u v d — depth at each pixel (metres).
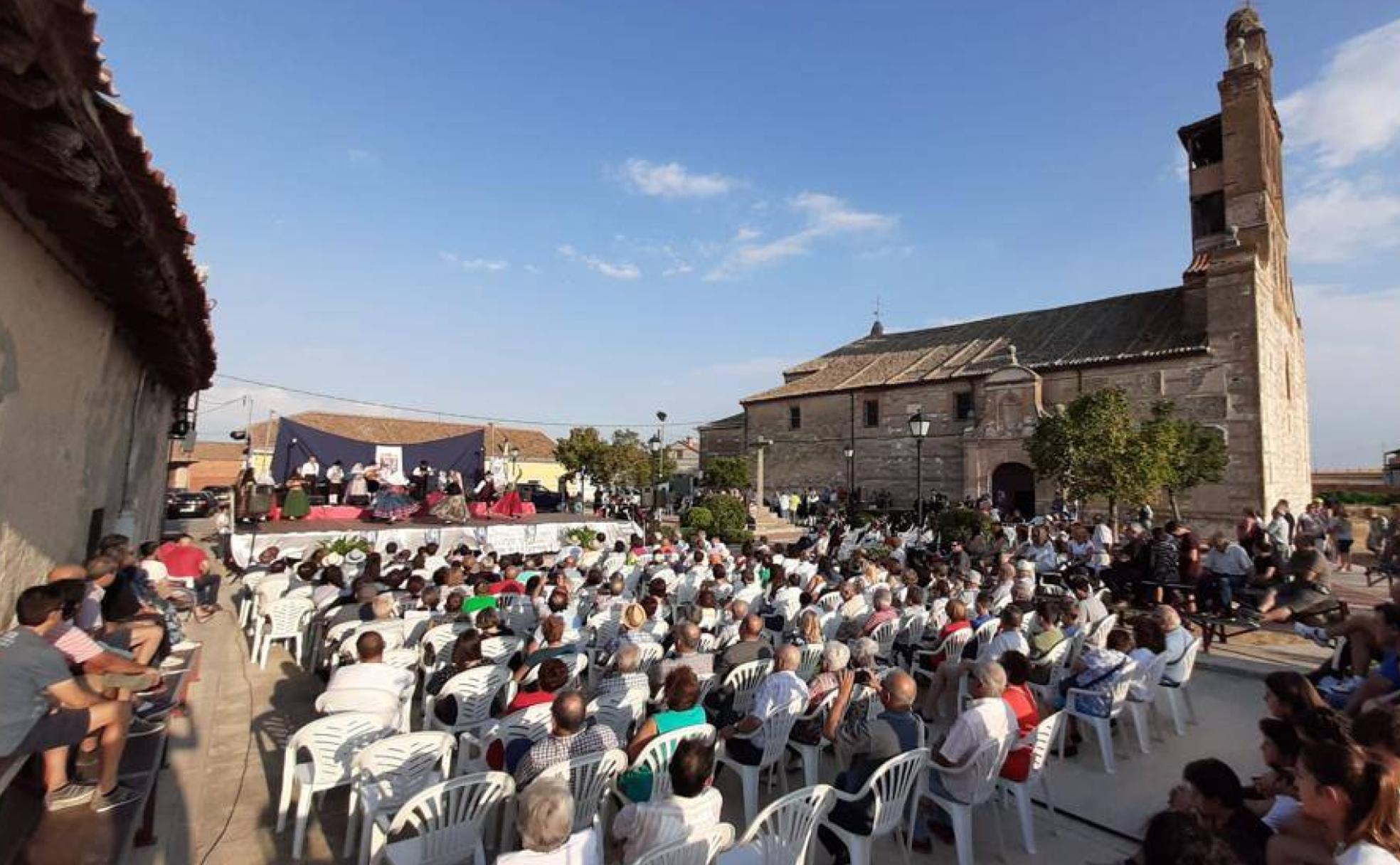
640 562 14.07
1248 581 11.62
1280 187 30.34
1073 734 6.77
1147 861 2.44
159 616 6.68
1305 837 3.05
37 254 4.72
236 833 4.92
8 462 4.61
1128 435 19.95
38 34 2.65
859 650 5.98
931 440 32.38
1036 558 14.64
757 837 4.17
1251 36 28.09
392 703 5.34
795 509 32.62
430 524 19.00
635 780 4.54
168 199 4.57
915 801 4.76
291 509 18.73
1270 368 24.61
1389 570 14.99
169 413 13.74
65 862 3.81
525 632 8.94
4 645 3.88
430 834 3.92
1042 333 31.86
